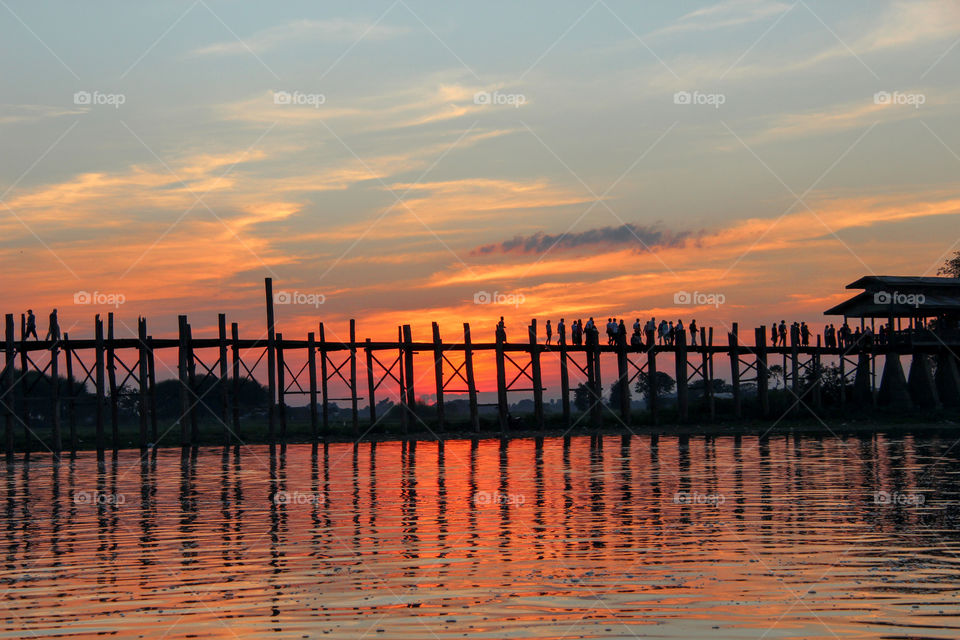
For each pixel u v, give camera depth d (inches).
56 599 634.8
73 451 2066.9
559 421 2541.8
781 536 822.5
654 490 1159.0
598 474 1364.4
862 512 957.2
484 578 677.3
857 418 2498.8
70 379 2126.0
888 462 1489.9
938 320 2657.5
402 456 1779.0
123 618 588.7
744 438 2117.4
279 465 1611.7
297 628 563.2
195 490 1239.5
